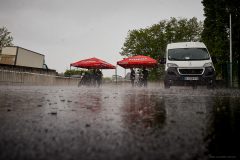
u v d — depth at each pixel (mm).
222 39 25938
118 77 33406
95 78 20516
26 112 3432
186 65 11695
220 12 26234
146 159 1285
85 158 1294
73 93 8438
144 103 4891
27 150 1443
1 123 2494
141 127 2293
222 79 20516
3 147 1512
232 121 2705
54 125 2387
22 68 19281
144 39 39594
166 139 1778
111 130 2135
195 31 38844
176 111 3635
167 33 37719
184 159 1300
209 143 1673
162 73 39375
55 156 1324
